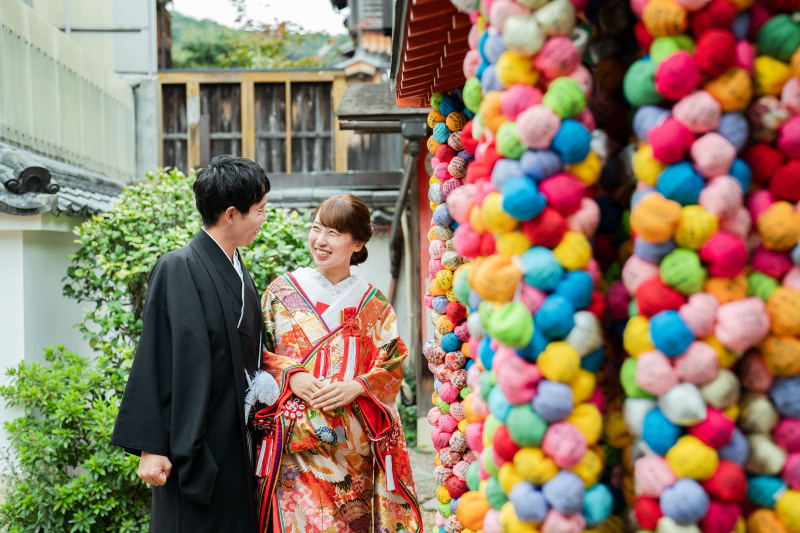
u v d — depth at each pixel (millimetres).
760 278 1303
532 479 1278
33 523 3438
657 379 1225
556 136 1255
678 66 1187
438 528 2490
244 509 2307
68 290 4523
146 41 8305
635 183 1421
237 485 2299
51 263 5391
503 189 1290
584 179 1311
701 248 1234
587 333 1259
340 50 8891
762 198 1312
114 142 7789
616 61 1459
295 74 8305
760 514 1332
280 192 7691
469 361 2443
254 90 8367
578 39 1313
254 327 2438
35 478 3559
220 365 2309
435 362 2566
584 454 1272
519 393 1267
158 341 2270
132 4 8289
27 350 4930
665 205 1226
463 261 2408
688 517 1221
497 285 1288
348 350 2570
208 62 14070
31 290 5016
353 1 8562
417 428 6098
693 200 1236
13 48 5586
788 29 1229
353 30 8664
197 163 8312
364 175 7887
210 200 2387
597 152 1320
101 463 3475
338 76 8312
